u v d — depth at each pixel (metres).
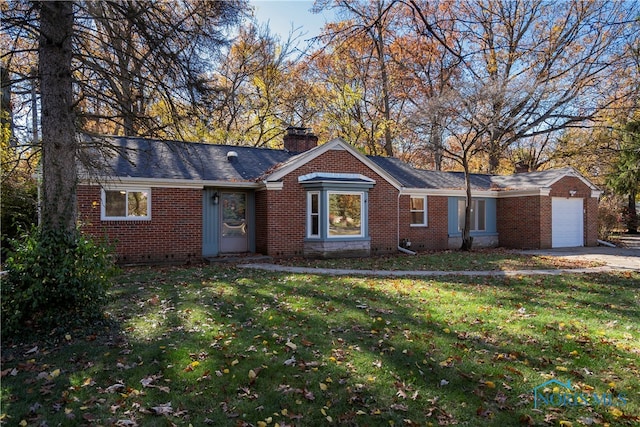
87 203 12.29
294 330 5.91
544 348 5.29
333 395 4.06
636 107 20.38
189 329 5.95
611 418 3.66
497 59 16.84
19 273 5.69
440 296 8.10
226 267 12.08
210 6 7.45
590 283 9.73
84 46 7.36
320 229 14.86
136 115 8.17
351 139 28.38
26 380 4.31
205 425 3.54
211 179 14.30
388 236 16.53
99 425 3.51
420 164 33.84
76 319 5.92
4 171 9.52
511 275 10.90
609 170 28.00
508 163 33.44
